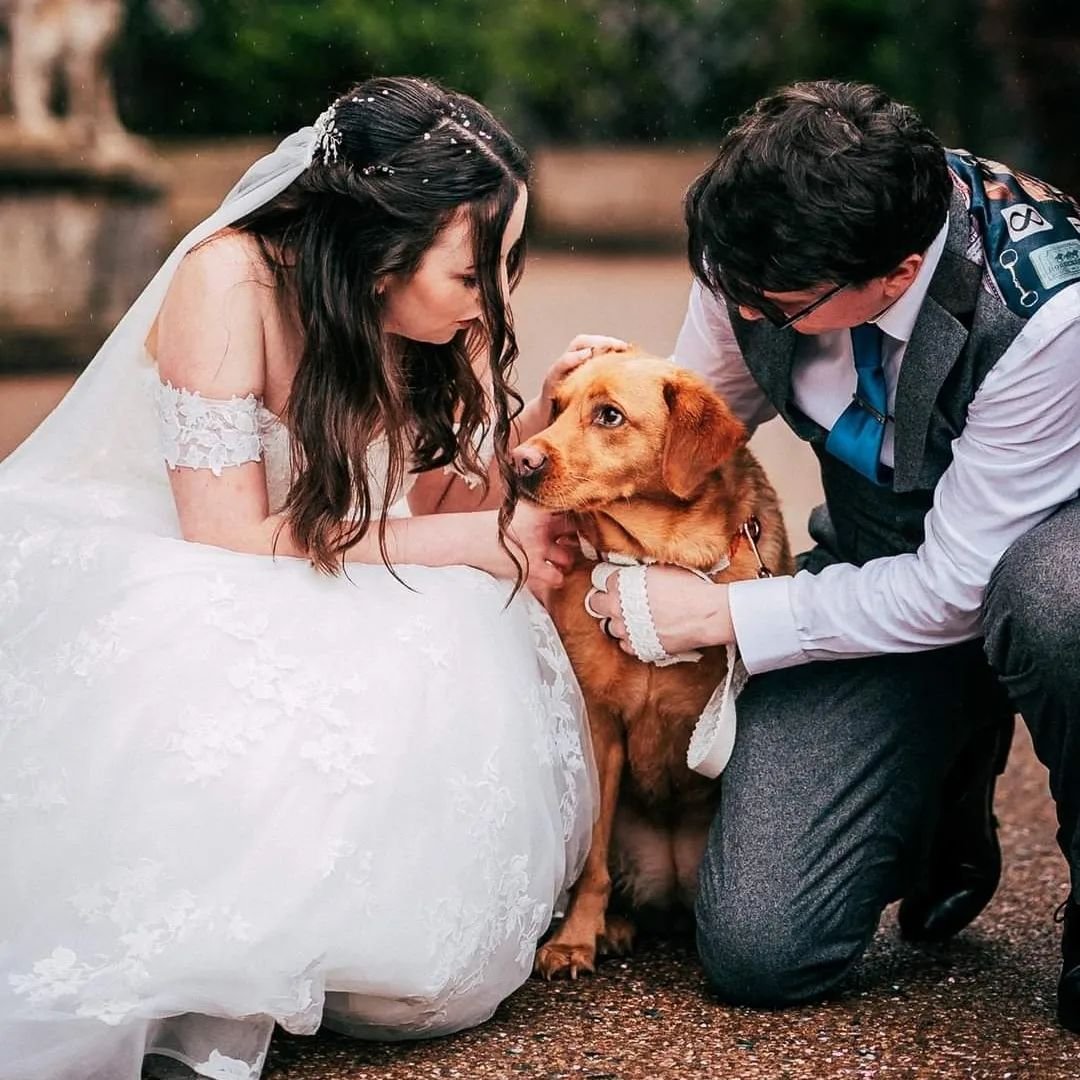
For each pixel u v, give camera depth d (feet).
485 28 55.11
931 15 41.55
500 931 8.59
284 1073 8.20
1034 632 8.41
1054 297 8.53
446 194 8.43
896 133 8.13
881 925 10.72
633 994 9.42
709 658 10.12
